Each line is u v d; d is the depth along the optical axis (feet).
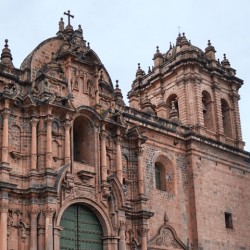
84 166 146.51
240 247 185.47
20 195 133.39
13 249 128.57
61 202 136.46
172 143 179.32
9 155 135.95
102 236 146.51
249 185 199.41
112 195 149.18
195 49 205.36
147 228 154.40
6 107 136.26
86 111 149.89
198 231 171.73
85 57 157.58
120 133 157.79
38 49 153.38
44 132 140.56
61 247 136.56
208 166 185.37
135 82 225.15
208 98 206.18
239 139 208.23
